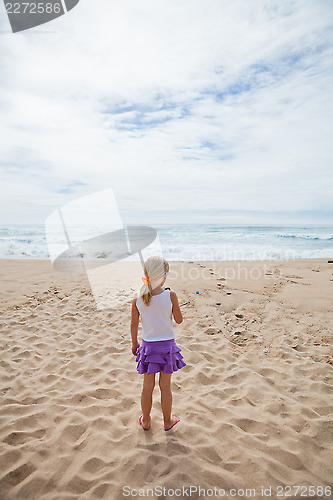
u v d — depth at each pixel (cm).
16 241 1758
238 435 254
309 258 1169
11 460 225
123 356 397
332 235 1898
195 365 375
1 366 367
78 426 264
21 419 269
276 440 250
